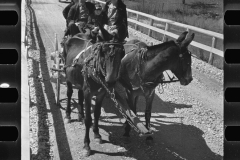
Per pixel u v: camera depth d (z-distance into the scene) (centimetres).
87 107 502
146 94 516
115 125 633
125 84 532
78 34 634
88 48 519
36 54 1149
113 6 571
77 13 733
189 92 862
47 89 817
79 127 610
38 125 595
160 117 688
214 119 681
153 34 1675
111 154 512
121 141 563
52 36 1536
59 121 633
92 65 472
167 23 1418
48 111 675
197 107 750
